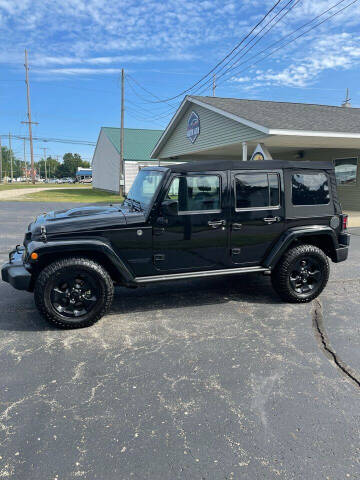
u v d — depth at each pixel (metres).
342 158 15.23
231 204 4.25
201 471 2.06
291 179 4.49
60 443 2.27
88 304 3.90
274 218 4.45
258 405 2.65
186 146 16.33
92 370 3.10
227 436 2.34
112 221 3.90
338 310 4.52
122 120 27.58
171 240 4.09
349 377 3.03
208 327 3.98
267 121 10.38
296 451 2.22
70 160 128.88
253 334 3.81
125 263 4.02
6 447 2.23
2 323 4.04
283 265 4.52
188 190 4.08
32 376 3.00
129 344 3.57
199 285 5.46
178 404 2.66
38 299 3.71
